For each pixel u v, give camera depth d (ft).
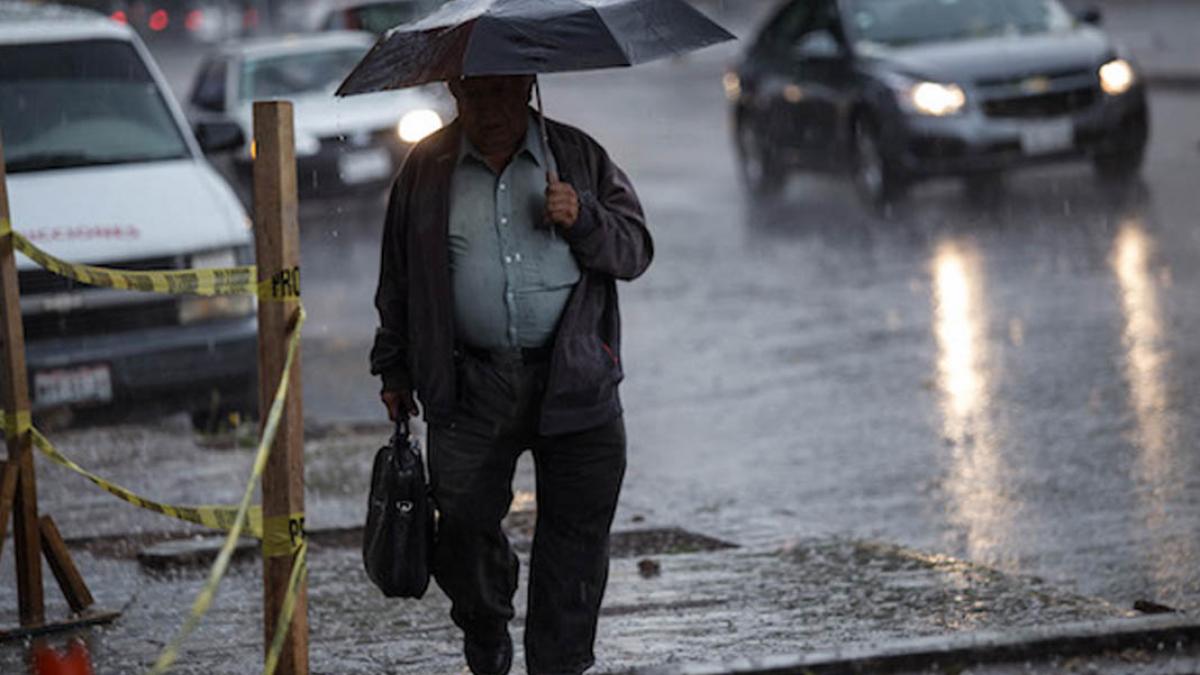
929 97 167.22
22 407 65.67
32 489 66.18
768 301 138.10
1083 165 189.98
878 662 54.19
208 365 101.71
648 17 51.47
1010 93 167.22
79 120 108.06
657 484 90.79
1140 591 70.33
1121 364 109.40
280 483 50.75
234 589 72.18
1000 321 124.06
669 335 128.06
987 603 65.77
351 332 137.39
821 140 181.06
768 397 108.37
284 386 50.11
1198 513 80.28
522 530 81.82
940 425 98.94
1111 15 354.54
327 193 183.83
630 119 282.36
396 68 51.13
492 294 51.65
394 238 52.90
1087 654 55.67
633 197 52.85
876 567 71.87
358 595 70.85
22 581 66.44
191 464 95.71
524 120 51.90
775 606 66.95
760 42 195.93
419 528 52.08
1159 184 173.78
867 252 155.33
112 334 100.22
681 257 159.63
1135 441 92.73
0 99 107.86
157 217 101.55
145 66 112.57
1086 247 147.95
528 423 52.49
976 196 176.45
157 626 67.15
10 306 64.90
